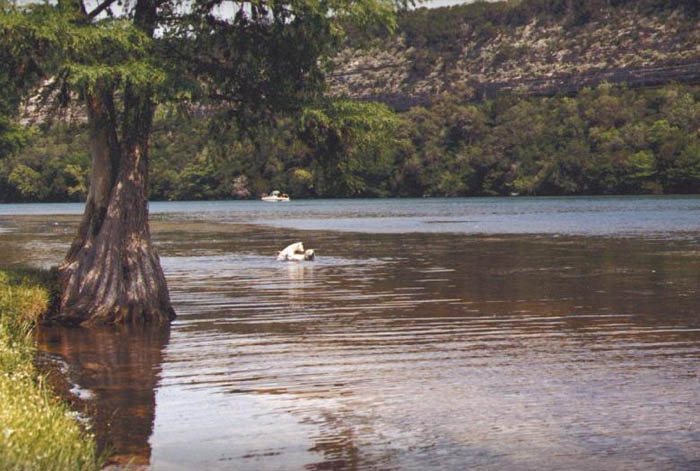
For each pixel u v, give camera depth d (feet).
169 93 70.74
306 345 64.49
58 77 70.44
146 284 75.36
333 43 76.18
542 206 404.36
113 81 70.03
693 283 100.63
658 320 73.67
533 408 46.34
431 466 37.83
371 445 40.73
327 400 48.57
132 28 69.56
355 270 120.47
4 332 57.57
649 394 48.75
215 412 46.34
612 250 154.40
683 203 403.13
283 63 78.07
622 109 585.63
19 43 67.72
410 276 111.65
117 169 76.54
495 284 101.65
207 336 68.85
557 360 57.93
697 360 57.36
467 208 401.49
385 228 241.55
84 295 74.59
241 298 91.66
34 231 238.48
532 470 37.17
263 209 440.04
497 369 55.57
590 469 37.14
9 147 265.13
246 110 81.76
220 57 78.84
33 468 31.65
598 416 44.68
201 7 75.41
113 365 58.29
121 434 42.60
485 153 588.91
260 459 38.96
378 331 70.03
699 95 602.85
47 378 54.44
